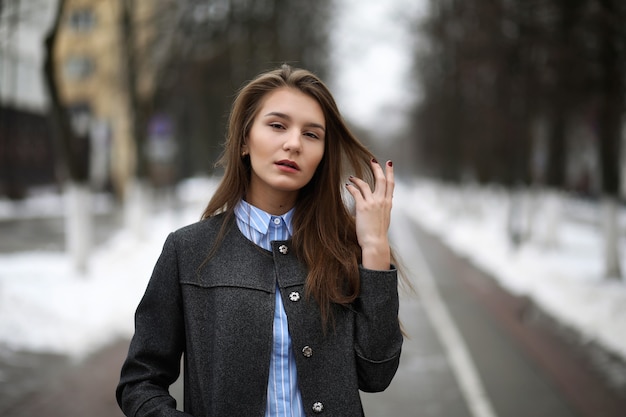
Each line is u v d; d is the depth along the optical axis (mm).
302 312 1878
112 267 13266
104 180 38031
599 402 5902
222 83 19797
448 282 13734
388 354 1913
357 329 1927
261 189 2051
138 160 17438
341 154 2088
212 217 2045
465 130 28438
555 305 10609
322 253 1950
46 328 7848
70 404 5641
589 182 42594
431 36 22156
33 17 11875
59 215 29156
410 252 19547
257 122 2000
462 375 6840
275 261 1935
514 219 17844
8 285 10125
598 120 11844
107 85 20703
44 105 35375
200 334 1876
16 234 20406
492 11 13141
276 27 20297
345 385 1865
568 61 11086
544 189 19266
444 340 8484
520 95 15742
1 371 6379
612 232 12242
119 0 17078
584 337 8500
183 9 17141
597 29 10586
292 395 1858
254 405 1812
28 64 33125
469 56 16172
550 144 17625
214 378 1827
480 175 29203
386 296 1912
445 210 38875
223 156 2139
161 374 1936
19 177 32938
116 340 8078
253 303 1863
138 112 17359
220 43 19141
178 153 32312
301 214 2043
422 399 6055
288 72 2055
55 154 36875
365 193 2008
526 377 6766
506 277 14305
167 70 18125
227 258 1935
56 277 11500
